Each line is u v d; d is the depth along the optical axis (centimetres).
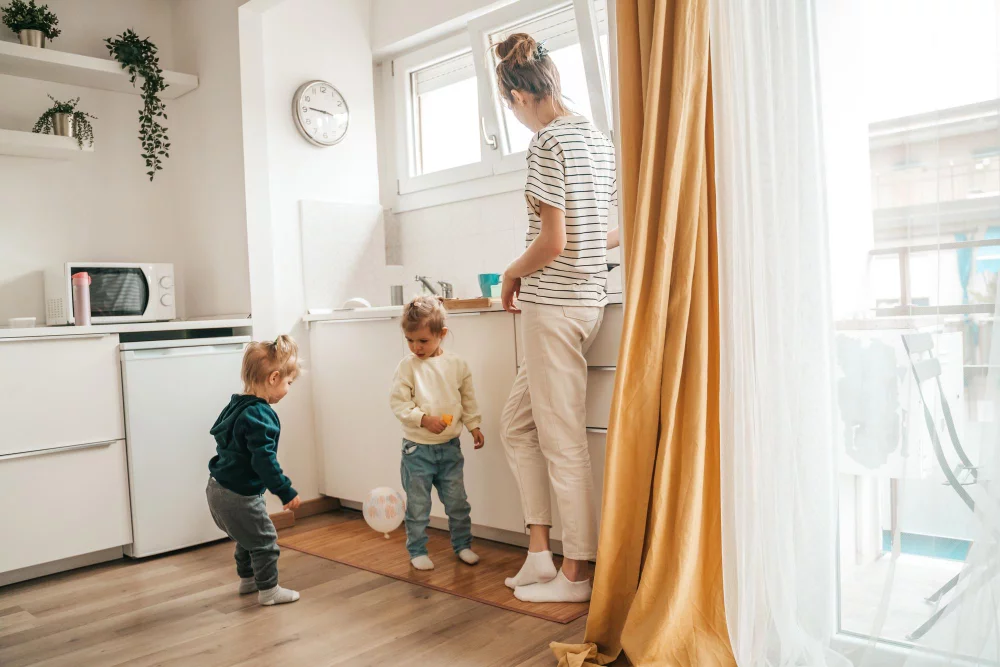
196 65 337
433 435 254
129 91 331
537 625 201
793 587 156
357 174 365
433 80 380
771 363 158
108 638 205
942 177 141
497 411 261
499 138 344
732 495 165
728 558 166
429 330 252
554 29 317
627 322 180
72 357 264
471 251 362
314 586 241
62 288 288
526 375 229
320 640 198
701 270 176
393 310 299
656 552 175
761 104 159
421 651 188
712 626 172
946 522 140
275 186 332
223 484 228
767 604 161
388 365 304
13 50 279
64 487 261
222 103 323
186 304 350
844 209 152
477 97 358
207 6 328
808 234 154
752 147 160
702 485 175
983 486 131
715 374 178
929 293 144
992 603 129
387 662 182
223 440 231
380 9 374
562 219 208
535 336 215
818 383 154
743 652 162
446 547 277
